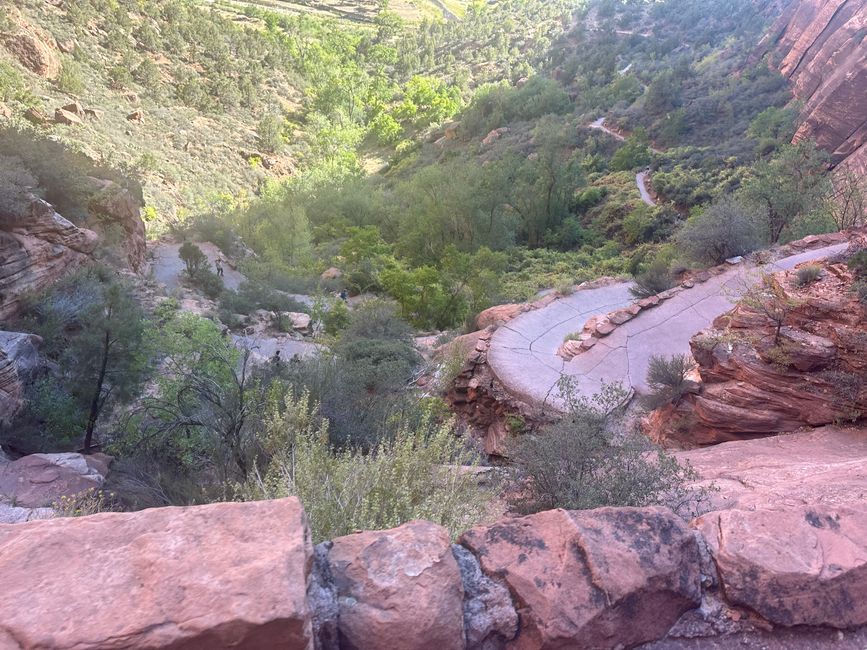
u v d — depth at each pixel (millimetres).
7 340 13102
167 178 70375
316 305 27953
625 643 2600
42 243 19281
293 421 5949
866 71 54125
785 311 9969
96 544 2184
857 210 24969
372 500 4062
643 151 66125
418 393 14938
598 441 5934
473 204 45469
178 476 8266
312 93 135250
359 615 2273
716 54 97375
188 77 106312
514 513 5812
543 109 96188
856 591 2787
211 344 10969
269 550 2182
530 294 30141
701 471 7617
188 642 1886
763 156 55969
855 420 8789
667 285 19484
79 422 11875
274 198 60031
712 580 2855
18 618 1878
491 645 2512
